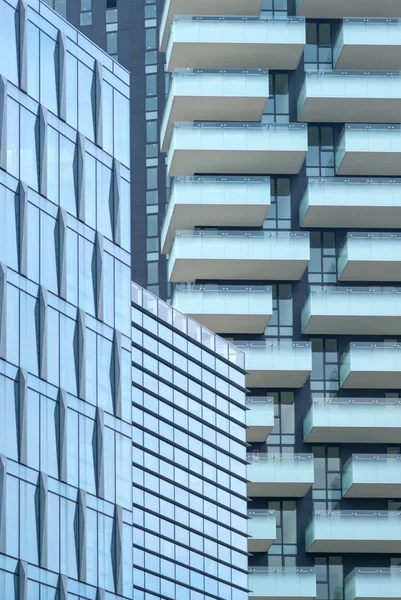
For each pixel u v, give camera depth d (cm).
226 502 14625
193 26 17075
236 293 16488
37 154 10981
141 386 13088
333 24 17612
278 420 16762
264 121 17350
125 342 11938
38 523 10519
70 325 11162
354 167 17150
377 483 16188
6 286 10406
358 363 16488
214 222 17025
